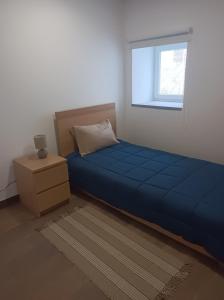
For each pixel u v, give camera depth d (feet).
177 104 10.89
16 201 8.81
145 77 11.93
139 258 5.95
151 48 11.66
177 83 11.28
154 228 6.64
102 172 7.73
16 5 7.54
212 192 6.09
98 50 10.33
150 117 11.19
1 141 8.08
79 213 7.93
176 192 6.19
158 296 4.96
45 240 6.72
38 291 5.20
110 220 7.49
